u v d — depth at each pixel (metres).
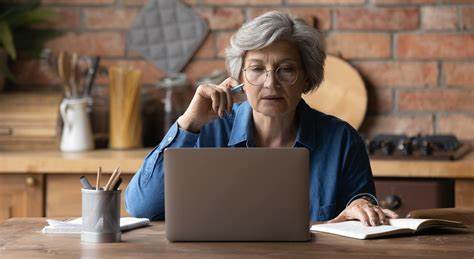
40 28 3.95
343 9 3.85
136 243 1.97
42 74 3.96
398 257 1.79
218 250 1.88
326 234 2.08
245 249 1.89
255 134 2.52
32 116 3.64
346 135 2.54
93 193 1.98
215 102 2.29
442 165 3.21
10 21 3.77
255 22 2.33
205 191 1.97
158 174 2.37
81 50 3.97
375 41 3.83
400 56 3.82
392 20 3.82
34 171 3.34
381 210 2.23
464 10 3.78
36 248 1.91
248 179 1.96
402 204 3.26
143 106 3.91
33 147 3.64
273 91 2.33
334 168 2.50
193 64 3.96
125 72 3.74
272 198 1.97
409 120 3.83
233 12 3.91
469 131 3.79
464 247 1.90
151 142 3.90
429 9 3.80
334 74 3.82
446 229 2.14
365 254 1.82
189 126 2.34
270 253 1.84
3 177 3.37
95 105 3.96
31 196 3.37
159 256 1.82
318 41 2.40
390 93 3.84
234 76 2.43
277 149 1.96
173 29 3.96
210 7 3.93
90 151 3.64
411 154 3.33
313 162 2.51
